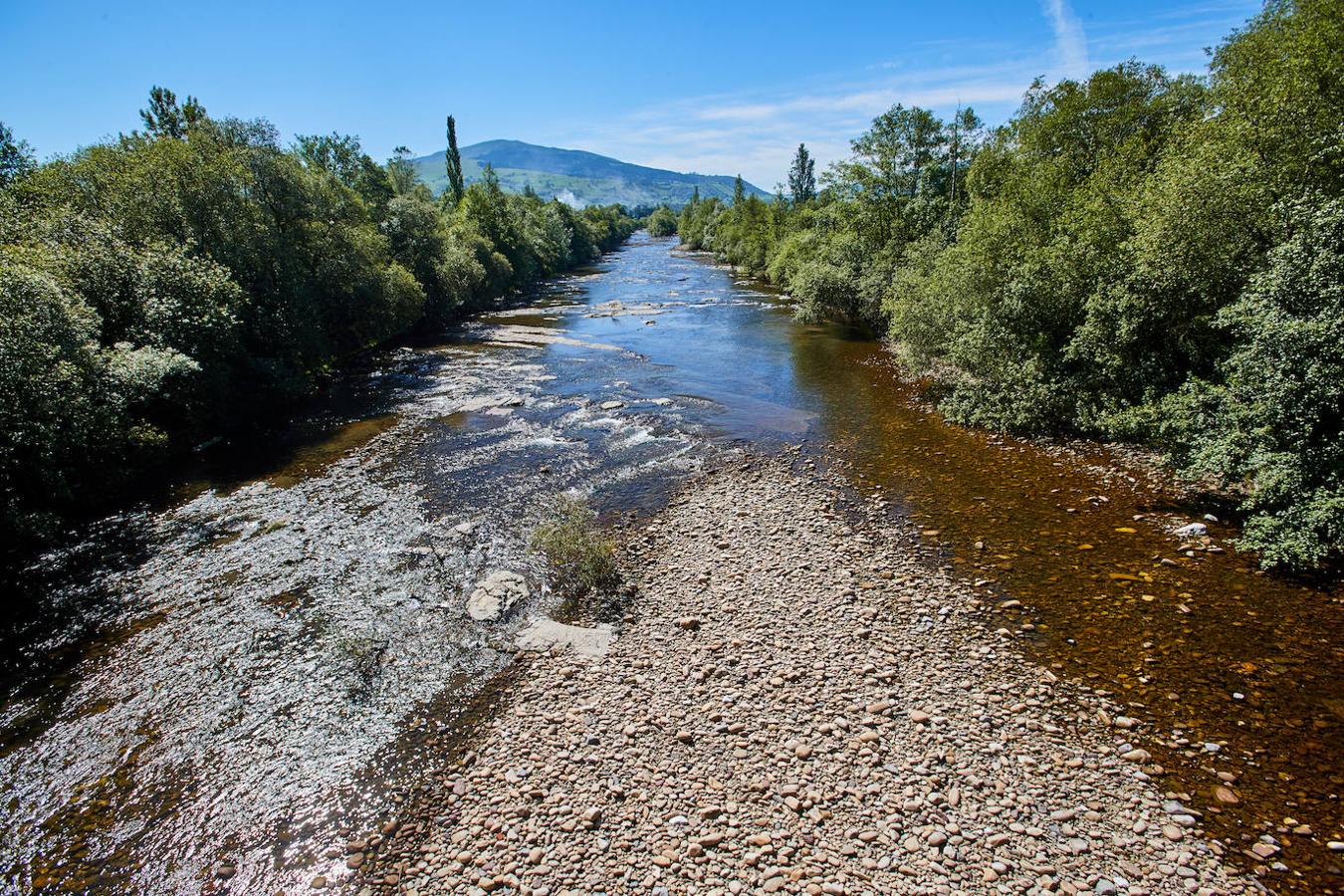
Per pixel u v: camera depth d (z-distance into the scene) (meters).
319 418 28.95
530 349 42.78
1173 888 7.84
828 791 9.40
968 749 10.05
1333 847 8.23
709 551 16.39
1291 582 13.61
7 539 17.50
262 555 17.19
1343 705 10.47
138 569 16.67
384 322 43.69
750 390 31.62
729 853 8.54
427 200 81.94
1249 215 17.02
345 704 11.84
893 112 46.19
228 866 8.88
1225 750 9.81
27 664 13.30
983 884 7.97
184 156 29.64
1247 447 14.66
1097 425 21.50
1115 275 21.36
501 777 10.02
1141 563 14.78
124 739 11.24
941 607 13.66
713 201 147.88
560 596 14.77
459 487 21.11
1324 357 13.04
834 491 19.69
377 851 8.97
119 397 21.73
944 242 37.75
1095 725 10.41
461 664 12.73
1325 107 16.33
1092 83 29.98
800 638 12.84
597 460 23.05
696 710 11.12
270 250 33.44
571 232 111.31
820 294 46.19
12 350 18.19
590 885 8.19
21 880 8.84
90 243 25.58
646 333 47.66
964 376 28.02
